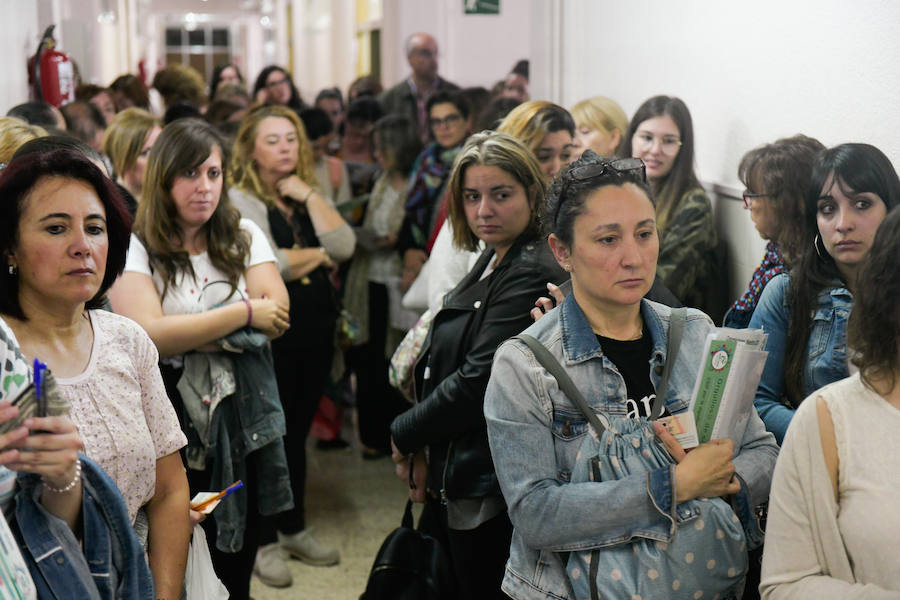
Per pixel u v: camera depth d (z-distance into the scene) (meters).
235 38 25.78
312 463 5.00
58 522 1.58
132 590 1.67
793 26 2.78
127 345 1.88
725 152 3.36
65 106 4.61
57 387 1.51
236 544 2.73
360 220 5.07
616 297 1.75
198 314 2.67
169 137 2.69
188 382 2.70
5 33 4.97
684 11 3.79
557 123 2.97
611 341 1.82
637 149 3.30
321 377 3.83
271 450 2.82
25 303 1.78
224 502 2.70
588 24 5.47
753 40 3.10
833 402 1.56
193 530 2.07
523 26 8.61
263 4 25.09
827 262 2.12
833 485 1.56
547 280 2.29
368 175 5.63
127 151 3.43
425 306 3.51
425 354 2.60
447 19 8.52
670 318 1.86
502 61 8.62
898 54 2.15
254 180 3.78
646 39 4.34
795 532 1.58
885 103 2.21
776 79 2.91
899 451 1.50
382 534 4.10
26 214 1.73
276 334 2.82
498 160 2.33
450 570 2.43
